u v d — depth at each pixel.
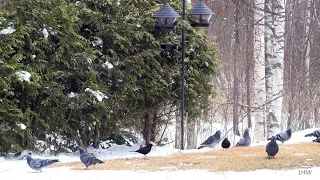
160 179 12.77
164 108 22.08
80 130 18.88
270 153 15.70
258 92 26.84
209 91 22.20
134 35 19.50
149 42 20.08
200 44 21.50
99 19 19.17
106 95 18.86
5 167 15.32
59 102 17.98
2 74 16.75
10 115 16.73
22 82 16.78
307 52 37.50
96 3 19.39
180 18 20.92
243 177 12.80
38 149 17.92
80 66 18.44
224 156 16.78
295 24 37.19
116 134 20.47
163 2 21.27
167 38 20.45
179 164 15.32
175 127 26.12
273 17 25.95
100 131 19.47
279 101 26.22
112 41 19.41
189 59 21.25
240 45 37.62
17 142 17.36
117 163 15.81
